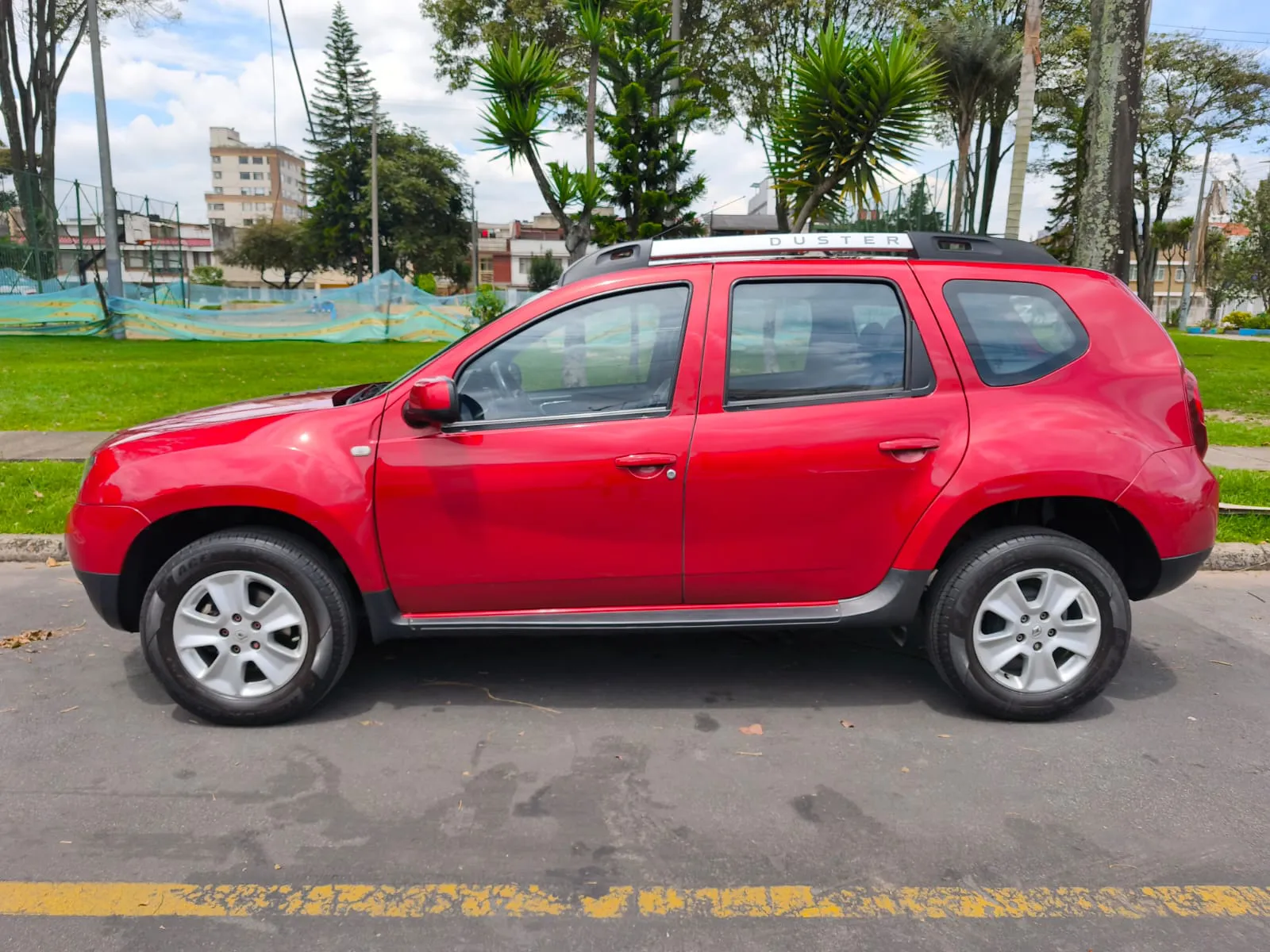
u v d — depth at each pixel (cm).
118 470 357
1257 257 5709
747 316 363
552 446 352
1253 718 382
